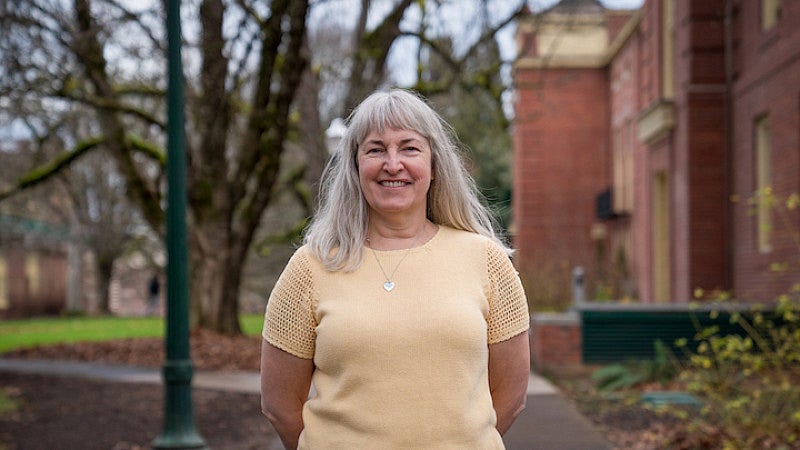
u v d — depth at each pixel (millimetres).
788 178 13469
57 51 14477
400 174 2875
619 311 12438
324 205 3121
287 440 3035
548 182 31344
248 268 34094
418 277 2830
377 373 2734
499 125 17672
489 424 2832
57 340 21031
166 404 7961
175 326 7965
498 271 2941
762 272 14617
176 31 7996
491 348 2951
